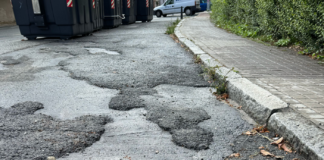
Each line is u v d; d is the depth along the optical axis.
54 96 3.80
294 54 6.29
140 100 3.65
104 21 13.70
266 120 2.92
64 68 5.36
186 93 4.01
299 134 2.42
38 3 9.19
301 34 6.71
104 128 2.88
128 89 4.09
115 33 11.73
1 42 9.22
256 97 3.24
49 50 7.40
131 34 11.21
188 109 3.38
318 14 5.98
